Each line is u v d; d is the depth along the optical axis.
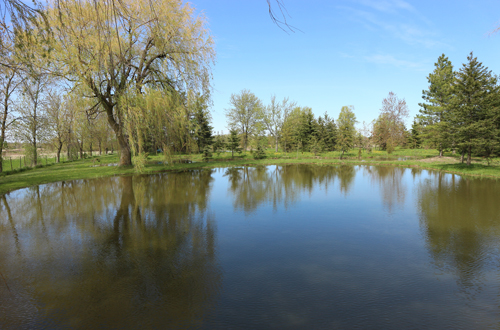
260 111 48.38
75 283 4.46
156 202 10.20
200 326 3.36
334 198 10.98
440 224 7.38
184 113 18.66
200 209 9.20
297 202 10.27
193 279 4.55
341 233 6.83
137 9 9.42
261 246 6.00
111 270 4.89
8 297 4.08
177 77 18.19
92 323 3.46
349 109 56.91
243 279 4.55
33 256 5.52
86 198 10.92
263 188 13.30
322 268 4.93
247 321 3.46
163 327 3.36
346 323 3.39
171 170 20.97
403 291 4.14
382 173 19.12
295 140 44.91
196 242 6.22
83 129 18.39
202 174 18.83
